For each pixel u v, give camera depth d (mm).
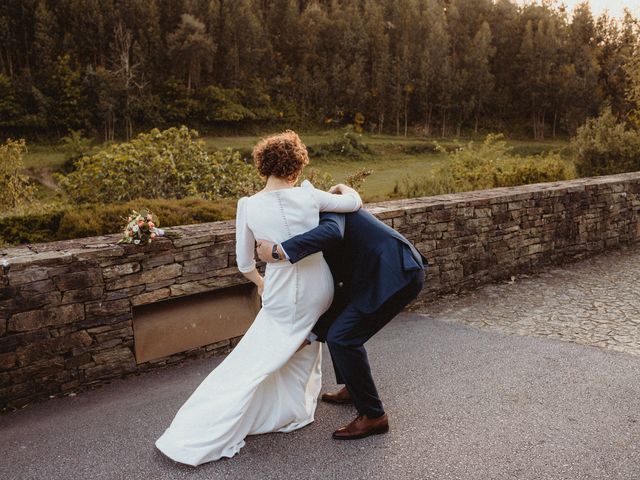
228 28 93312
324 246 2453
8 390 3273
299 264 2541
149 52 88000
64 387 3498
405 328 4664
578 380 3416
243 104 91938
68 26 85438
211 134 86750
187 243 3912
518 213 6477
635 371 3549
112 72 81375
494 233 6219
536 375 3516
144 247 3717
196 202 6160
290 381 2742
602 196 7723
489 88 99938
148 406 3256
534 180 12070
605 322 4680
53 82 77812
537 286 6051
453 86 96812
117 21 85688
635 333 4355
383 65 95312
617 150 13898
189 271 3947
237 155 11609
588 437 2678
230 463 2508
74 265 3438
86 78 78250
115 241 3822
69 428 2979
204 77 93500
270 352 2580
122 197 10602
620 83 98750
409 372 3631
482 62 99875
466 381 3447
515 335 4391
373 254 2574
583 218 7461
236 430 2572
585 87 97062
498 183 12094
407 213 5262
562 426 2803
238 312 4305
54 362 3432
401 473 2391
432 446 2623
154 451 2666
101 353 3625
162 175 10789
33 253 3436
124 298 3678
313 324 2643
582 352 3939
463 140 95500
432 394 3256
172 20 94500
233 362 2650
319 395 3281
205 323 4129
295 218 2502
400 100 94000
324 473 2404
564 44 108000
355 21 101438
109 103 78250
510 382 3410
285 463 2492
